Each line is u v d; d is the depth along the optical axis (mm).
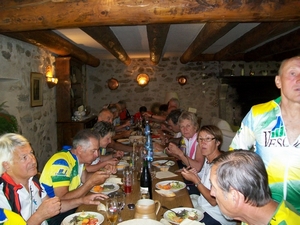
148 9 2619
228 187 1025
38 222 1555
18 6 2660
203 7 2609
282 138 1326
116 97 7984
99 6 2617
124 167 2814
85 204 1957
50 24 2693
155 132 5027
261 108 1415
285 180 1321
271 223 1021
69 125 5809
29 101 4516
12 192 1547
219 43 5719
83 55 6023
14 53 3982
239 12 2615
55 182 2037
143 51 6527
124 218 1718
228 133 4285
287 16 2623
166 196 2082
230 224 2061
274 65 7828
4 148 1574
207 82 7914
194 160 2807
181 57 7398
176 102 5449
